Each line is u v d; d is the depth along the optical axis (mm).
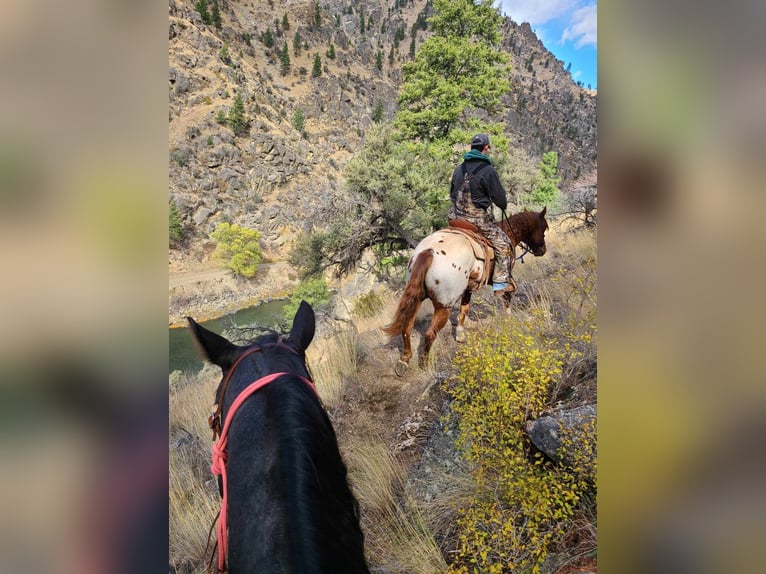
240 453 1345
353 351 4988
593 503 2260
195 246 31125
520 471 2484
